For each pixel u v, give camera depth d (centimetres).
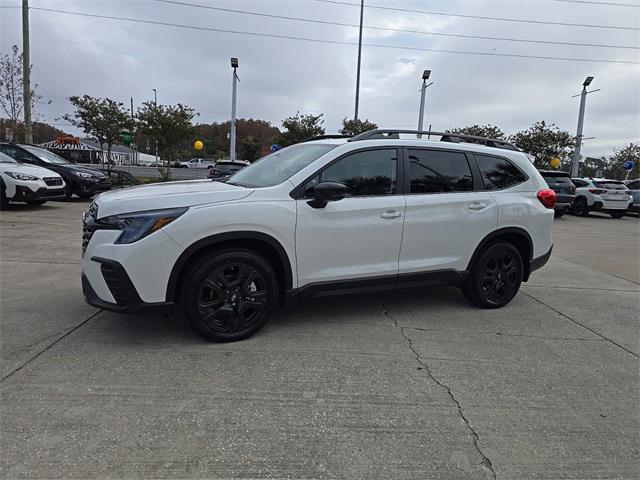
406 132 457
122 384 304
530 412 291
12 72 2141
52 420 261
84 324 406
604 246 1027
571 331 443
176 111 2508
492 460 242
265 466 231
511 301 539
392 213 422
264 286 383
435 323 447
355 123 2488
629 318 492
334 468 231
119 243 341
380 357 362
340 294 414
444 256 456
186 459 234
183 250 349
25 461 227
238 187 399
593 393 319
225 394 297
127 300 343
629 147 4416
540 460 244
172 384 307
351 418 275
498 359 369
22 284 520
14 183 1090
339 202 402
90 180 1355
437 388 316
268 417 273
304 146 463
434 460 240
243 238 366
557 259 838
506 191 490
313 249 394
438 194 450
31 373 315
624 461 246
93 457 232
